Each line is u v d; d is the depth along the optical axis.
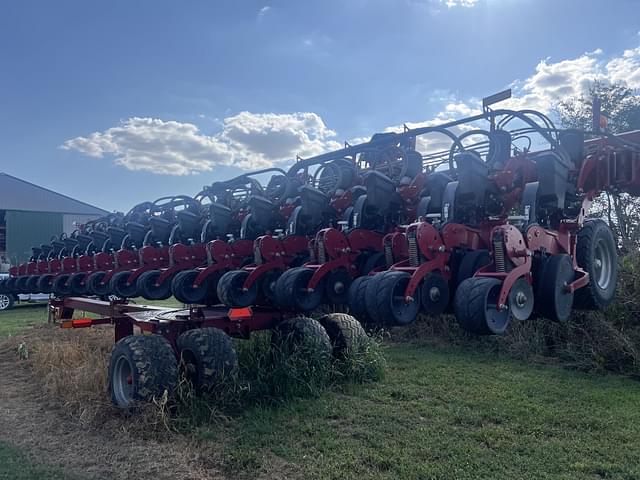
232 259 7.22
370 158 7.21
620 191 5.64
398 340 10.08
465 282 4.09
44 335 10.22
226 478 4.06
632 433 4.93
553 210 4.90
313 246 5.53
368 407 5.70
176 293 7.52
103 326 11.07
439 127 5.62
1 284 15.53
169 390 5.28
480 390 6.41
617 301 7.76
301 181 7.07
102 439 4.87
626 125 16.30
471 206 4.84
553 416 5.38
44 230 35.03
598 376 7.17
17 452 4.59
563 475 4.04
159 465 4.29
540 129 5.15
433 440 4.76
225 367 5.59
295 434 4.88
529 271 4.32
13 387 6.79
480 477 4.01
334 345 6.82
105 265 10.60
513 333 8.80
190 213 8.52
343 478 4.00
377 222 5.73
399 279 4.18
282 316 6.86
